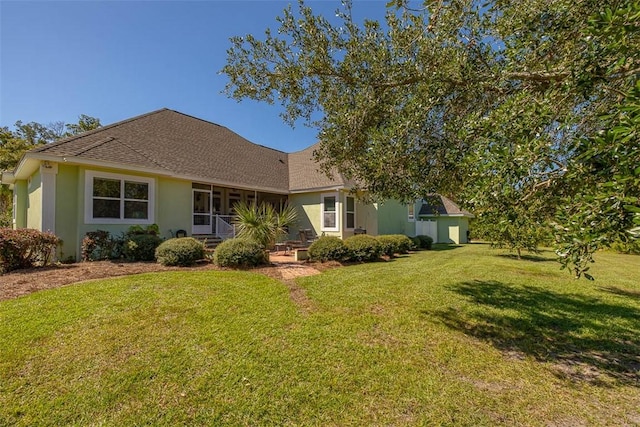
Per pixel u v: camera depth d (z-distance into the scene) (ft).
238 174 45.62
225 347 11.44
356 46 13.55
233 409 8.20
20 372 9.54
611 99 9.13
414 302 17.56
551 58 10.55
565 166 7.58
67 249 28.45
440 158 13.28
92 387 8.95
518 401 8.78
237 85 15.43
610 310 16.92
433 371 10.28
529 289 21.43
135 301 15.71
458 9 11.80
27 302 15.19
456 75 11.98
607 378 10.11
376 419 7.95
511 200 8.44
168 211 36.27
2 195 63.87
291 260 32.24
